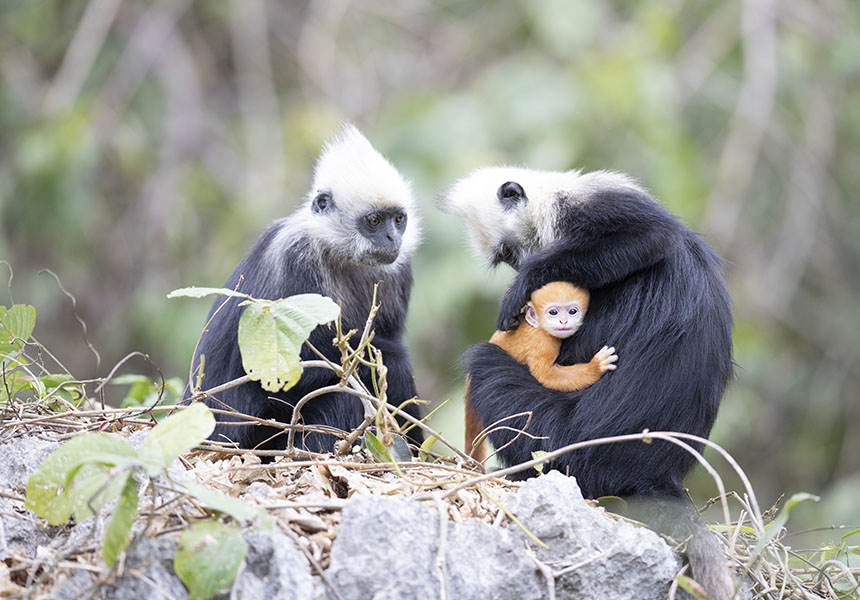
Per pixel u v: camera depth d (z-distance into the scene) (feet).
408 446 27.22
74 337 70.59
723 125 78.33
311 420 31.94
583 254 29.35
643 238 29.14
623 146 69.92
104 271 72.08
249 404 32.01
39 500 20.83
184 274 71.82
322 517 22.61
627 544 23.61
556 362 30.14
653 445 28.30
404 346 35.58
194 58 79.05
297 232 34.37
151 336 69.15
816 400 73.56
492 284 65.05
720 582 24.02
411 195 36.50
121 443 20.95
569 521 23.36
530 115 70.13
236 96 79.25
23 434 25.89
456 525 22.91
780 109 76.28
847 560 27.40
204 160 75.51
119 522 19.75
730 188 71.46
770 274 72.84
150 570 20.34
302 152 73.31
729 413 66.03
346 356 26.27
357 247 34.22
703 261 30.19
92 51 73.20
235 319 33.12
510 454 29.01
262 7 79.97
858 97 77.92
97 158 71.46
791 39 76.64
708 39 78.74
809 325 75.46
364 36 81.51
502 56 80.07
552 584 22.44
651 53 72.74
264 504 22.17
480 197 34.22
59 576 20.45
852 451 72.64
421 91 75.61
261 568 20.88
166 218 72.23
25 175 68.08
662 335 28.89
